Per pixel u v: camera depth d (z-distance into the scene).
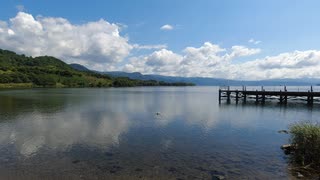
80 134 23.98
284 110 44.97
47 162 15.85
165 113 40.78
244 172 14.23
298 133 16.08
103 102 61.38
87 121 31.86
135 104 56.84
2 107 47.34
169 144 20.50
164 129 26.86
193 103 60.94
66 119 33.34
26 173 13.97
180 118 35.12
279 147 19.52
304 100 57.34
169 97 86.25
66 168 14.80
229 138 22.75
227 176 13.68
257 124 30.28
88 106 51.03
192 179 13.32
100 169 14.70
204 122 31.61
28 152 17.97
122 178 13.39
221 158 16.84
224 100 70.81
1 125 28.47
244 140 21.97
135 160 16.36
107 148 19.17
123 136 23.30
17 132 24.70
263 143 20.86
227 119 34.31
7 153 17.69
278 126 28.97
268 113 40.88
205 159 16.64
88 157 16.92
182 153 18.02
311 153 14.98
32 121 31.41
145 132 25.19
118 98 77.00
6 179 13.09
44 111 41.69
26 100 64.38
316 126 16.12
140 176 13.69
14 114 37.75
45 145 19.92
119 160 16.36
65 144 20.22
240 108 48.91
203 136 23.55
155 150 18.75
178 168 14.95
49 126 28.08
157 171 14.45
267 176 13.59
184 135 23.92
